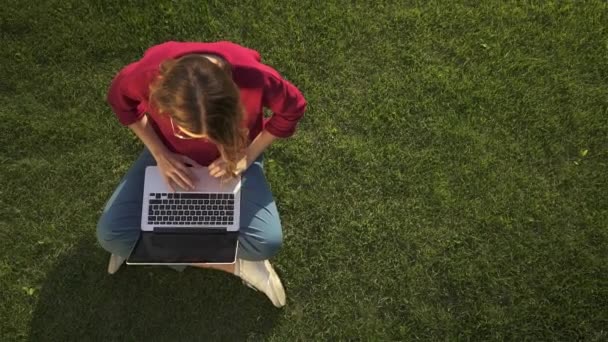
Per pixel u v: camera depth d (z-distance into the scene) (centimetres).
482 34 385
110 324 318
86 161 342
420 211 347
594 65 383
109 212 283
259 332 323
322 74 369
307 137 356
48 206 333
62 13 366
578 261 344
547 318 333
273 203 296
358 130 360
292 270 335
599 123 370
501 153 361
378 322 328
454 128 362
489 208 350
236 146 217
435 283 336
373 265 337
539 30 388
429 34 381
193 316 322
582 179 359
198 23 371
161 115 234
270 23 374
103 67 360
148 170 285
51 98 351
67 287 321
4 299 316
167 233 282
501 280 338
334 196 347
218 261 280
